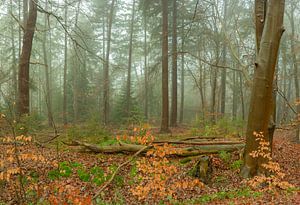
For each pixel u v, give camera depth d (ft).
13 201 23.86
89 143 39.99
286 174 33.27
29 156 21.59
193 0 84.33
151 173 23.86
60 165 31.14
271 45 30.45
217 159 36.35
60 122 96.89
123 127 67.26
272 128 31.48
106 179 29.63
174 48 82.17
